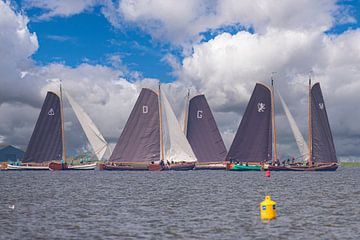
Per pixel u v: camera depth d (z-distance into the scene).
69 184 71.00
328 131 118.75
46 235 25.94
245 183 73.06
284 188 61.31
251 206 38.97
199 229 27.69
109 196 48.97
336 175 108.19
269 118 119.38
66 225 29.03
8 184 71.25
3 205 39.88
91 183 73.44
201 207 38.34
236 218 31.84
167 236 25.69
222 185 67.81
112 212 35.06
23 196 49.00
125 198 46.62
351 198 46.47
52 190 57.88
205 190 57.69
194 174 110.56
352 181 79.88
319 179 86.56
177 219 31.42
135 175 105.94
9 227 28.28
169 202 42.44
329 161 118.94
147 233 26.50
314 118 119.69
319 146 119.44
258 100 119.38
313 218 31.75
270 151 119.38
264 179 86.06
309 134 120.31
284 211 35.47
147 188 61.50
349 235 25.91
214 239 24.92
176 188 61.41
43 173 119.19
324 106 118.94
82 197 47.75
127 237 25.47
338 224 29.33
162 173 116.56
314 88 119.31
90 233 26.50
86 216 32.84
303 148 119.50
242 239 24.92
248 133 119.94
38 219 31.38
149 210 36.28
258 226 28.64
